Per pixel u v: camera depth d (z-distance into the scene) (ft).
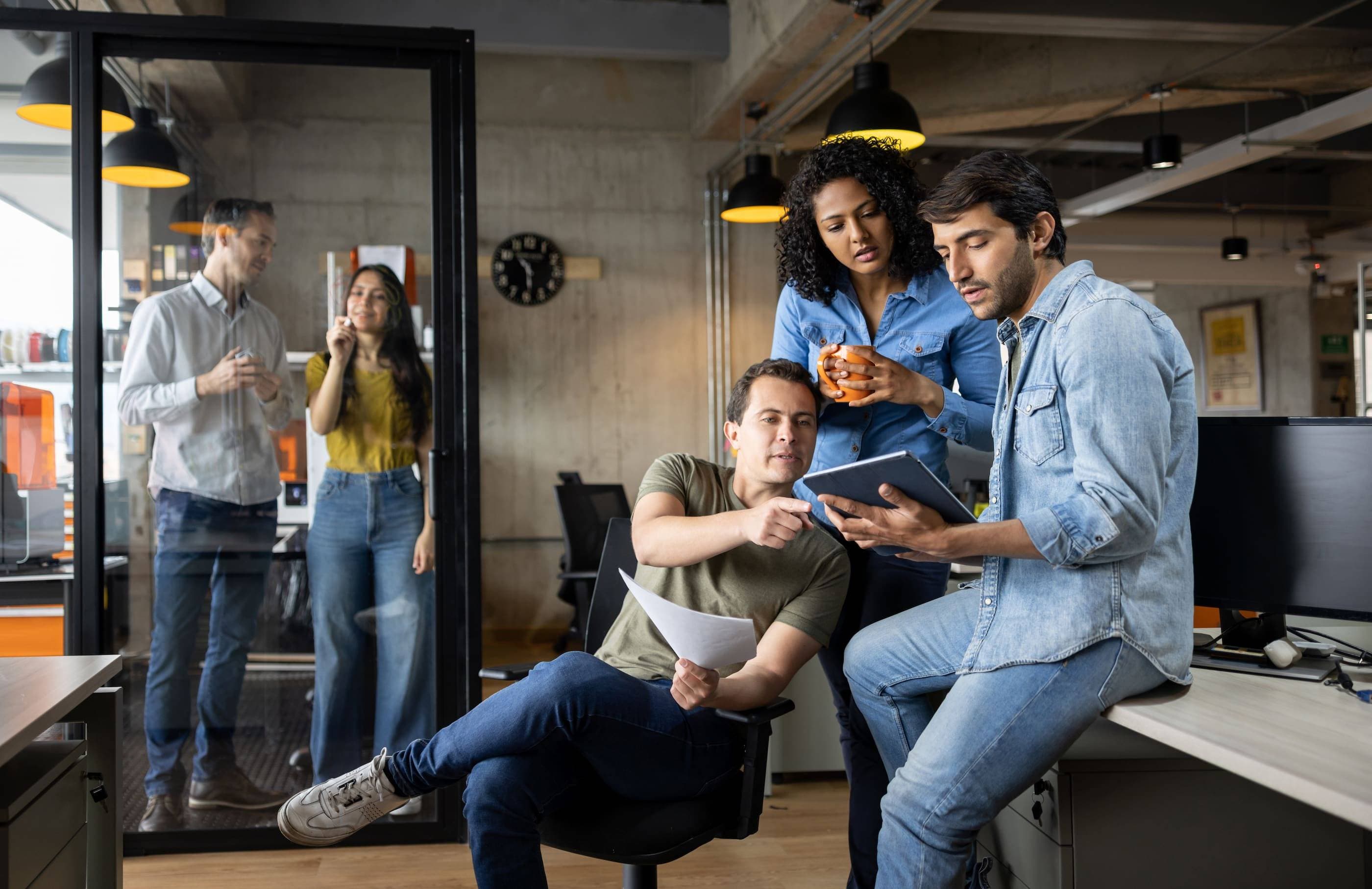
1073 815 5.56
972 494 12.91
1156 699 4.76
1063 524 4.45
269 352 9.66
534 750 5.51
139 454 9.52
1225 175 33.94
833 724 11.51
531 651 22.20
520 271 24.12
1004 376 5.34
